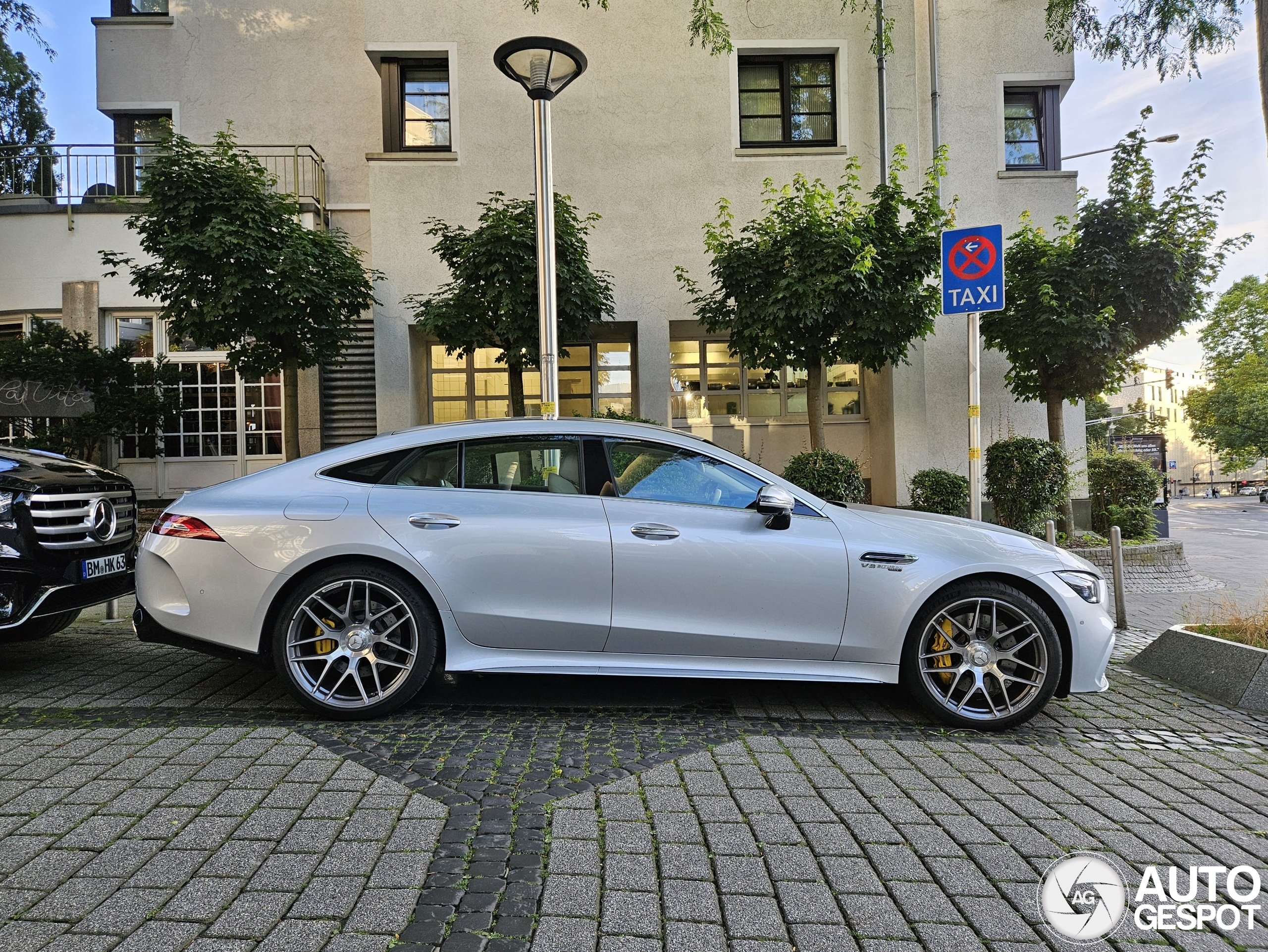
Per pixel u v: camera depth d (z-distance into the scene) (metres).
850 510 3.86
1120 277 8.66
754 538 3.60
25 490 3.99
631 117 10.86
